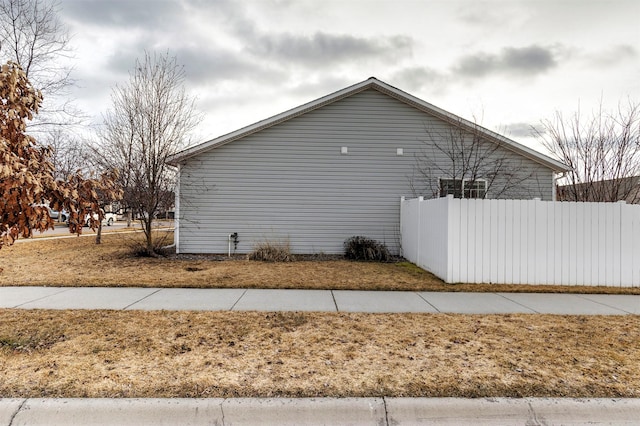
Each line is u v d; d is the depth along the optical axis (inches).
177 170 440.1
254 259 399.9
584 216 288.4
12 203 115.8
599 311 213.3
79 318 186.7
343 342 156.3
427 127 455.5
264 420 102.7
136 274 310.3
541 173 455.2
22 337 157.8
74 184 145.8
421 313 204.4
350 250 420.2
